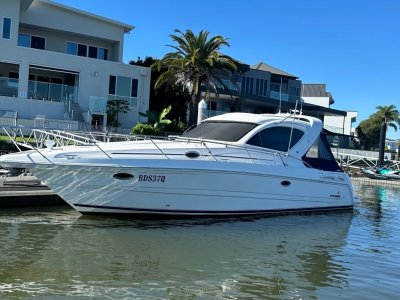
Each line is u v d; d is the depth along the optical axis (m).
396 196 20.88
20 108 28.20
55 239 8.45
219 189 10.48
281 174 11.35
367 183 29.77
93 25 34.81
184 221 10.38
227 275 7.10
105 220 10.03
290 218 11.70
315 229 10.80
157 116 33.53
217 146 10.89
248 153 11.12
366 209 14.95
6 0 28.72
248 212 11.04
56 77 34.00
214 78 33.94
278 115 12.92
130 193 9.77
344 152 44.84
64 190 9.60
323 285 6.92
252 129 11.55
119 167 9.48
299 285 6.86
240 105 45.62
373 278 7.35
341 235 10.39
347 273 7.56
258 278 7.06
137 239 8.77
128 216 10.13
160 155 9.99
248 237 9.52
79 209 9.90
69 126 26.00
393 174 32.06
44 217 10.14
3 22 28.70
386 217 13.35
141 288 6.38
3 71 32.41
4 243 8.02
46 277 6.57
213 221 10.61
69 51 35.22
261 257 8.17
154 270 7.12
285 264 7.85
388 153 57.38
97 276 6.73
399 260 8.49
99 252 7.84
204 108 14.04
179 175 9.98
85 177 9.49
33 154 9.27
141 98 33.22
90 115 29.12
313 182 12.18
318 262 8.09
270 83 54.41
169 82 33.94
